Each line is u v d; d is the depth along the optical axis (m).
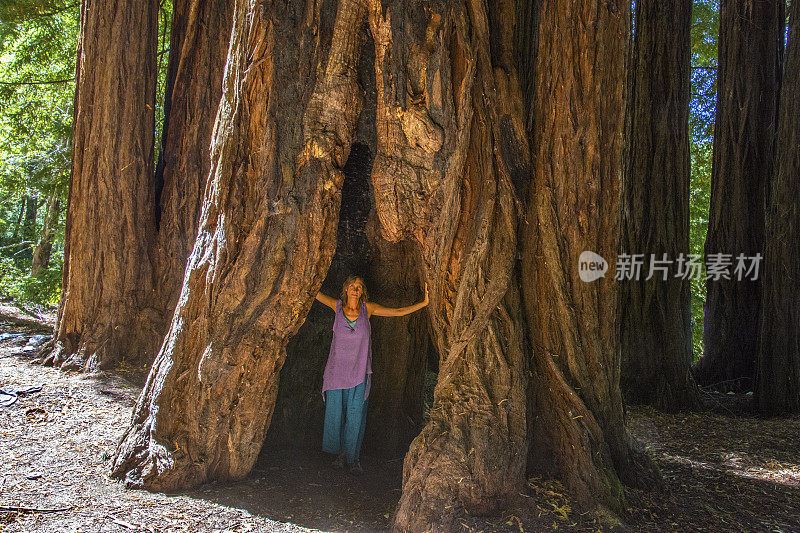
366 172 4.91
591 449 3.87
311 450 5.02
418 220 3.93
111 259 7.04
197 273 3.99
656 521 3.72
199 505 3.57
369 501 4.06
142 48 7.29
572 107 4.03
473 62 3.89
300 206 3.82
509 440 3.77
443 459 3.65
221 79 7.27
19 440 4.36
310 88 3.84
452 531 3.34
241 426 4.00
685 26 8.33
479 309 3.93
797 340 7.66
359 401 4.60
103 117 7.07
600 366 4.06
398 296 5.22
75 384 6.13
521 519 3.48
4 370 6.51
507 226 3.97
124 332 7.02
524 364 4.00
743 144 9.20
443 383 3.99
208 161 7.32
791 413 7.58
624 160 4.28
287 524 3.49
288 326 3.97
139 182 7.23
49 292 12.74
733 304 9.35
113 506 3.37
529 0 4.66
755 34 9.05
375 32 3.83
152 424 3.92
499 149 3.98
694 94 13.27
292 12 3.81
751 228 9.27
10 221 23.77
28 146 12.52
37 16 10.96
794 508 4.20
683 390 7.90
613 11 4.09
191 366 3.97
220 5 7.22
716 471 5.08
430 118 3.84
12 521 3.02
